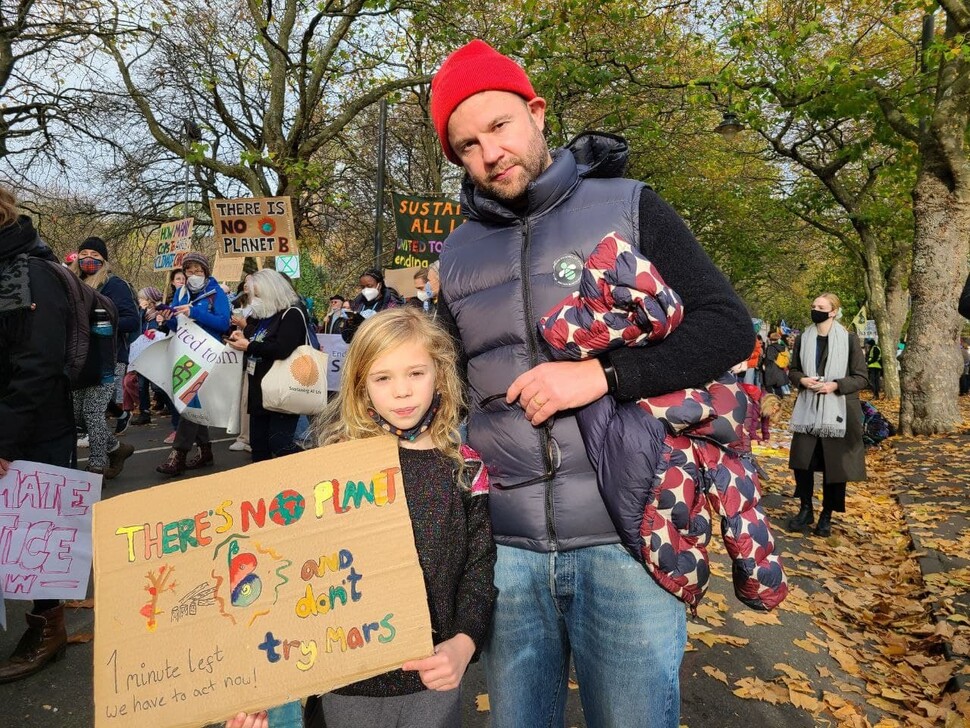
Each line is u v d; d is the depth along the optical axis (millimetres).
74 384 2910
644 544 1363
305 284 20188
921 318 10320
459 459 1597
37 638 2914
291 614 1467
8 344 2562
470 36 11477
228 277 8938
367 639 1447
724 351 1363
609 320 1315
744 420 1438
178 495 1518
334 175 15977
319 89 13828
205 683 1415
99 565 1479
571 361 1395
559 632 1593
